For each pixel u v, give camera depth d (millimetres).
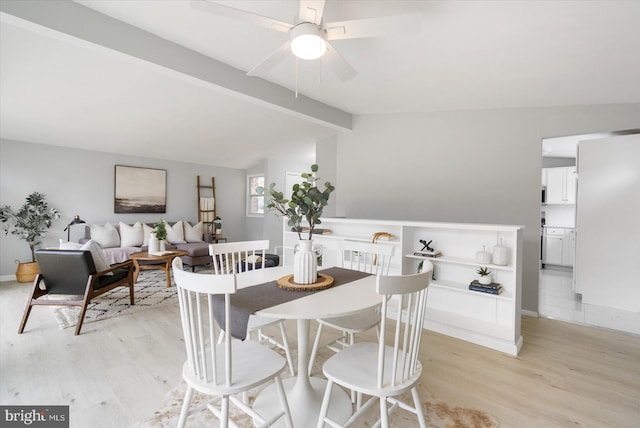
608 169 3459
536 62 2449
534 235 3432
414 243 3412
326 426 1685
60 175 5094
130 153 5773
